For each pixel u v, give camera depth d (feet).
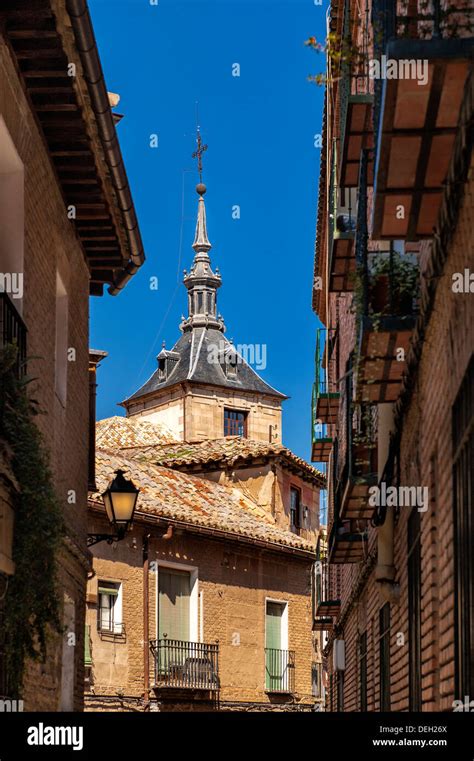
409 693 36.24
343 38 35.55
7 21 32.83
